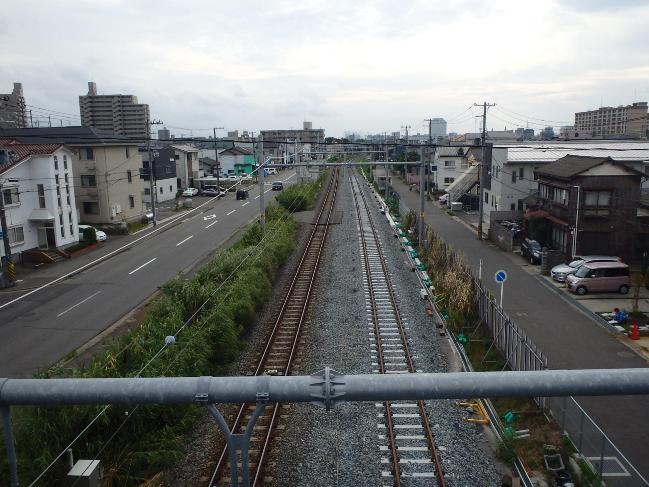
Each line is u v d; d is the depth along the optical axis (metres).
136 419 10.45
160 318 15.17
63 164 30.00
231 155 77.44
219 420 4.84
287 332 16.92
